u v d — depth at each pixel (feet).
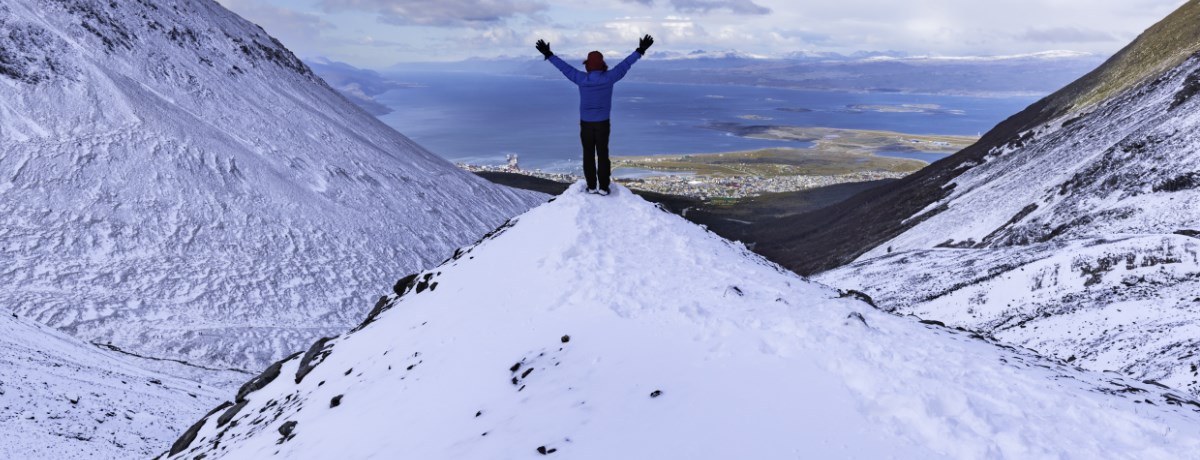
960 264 250.78
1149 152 305.12
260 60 556.51
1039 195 351.46
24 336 166.50
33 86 356.79
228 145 393.29
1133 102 412.36
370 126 579.89
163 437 129.18
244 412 46.24
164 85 424.46
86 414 124.47
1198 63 382.01
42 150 325.01
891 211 510.58
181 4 538.47
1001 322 181.27
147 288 272.51
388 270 352.90
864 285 270.05
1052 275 192.65
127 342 229.66
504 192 574.56
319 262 334.24
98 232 295.69
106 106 369.91
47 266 264.72
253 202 357.61
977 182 456.86
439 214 443.73
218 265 303.89
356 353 43.16
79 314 238.89
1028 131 510.58
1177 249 175.83
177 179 346.54
